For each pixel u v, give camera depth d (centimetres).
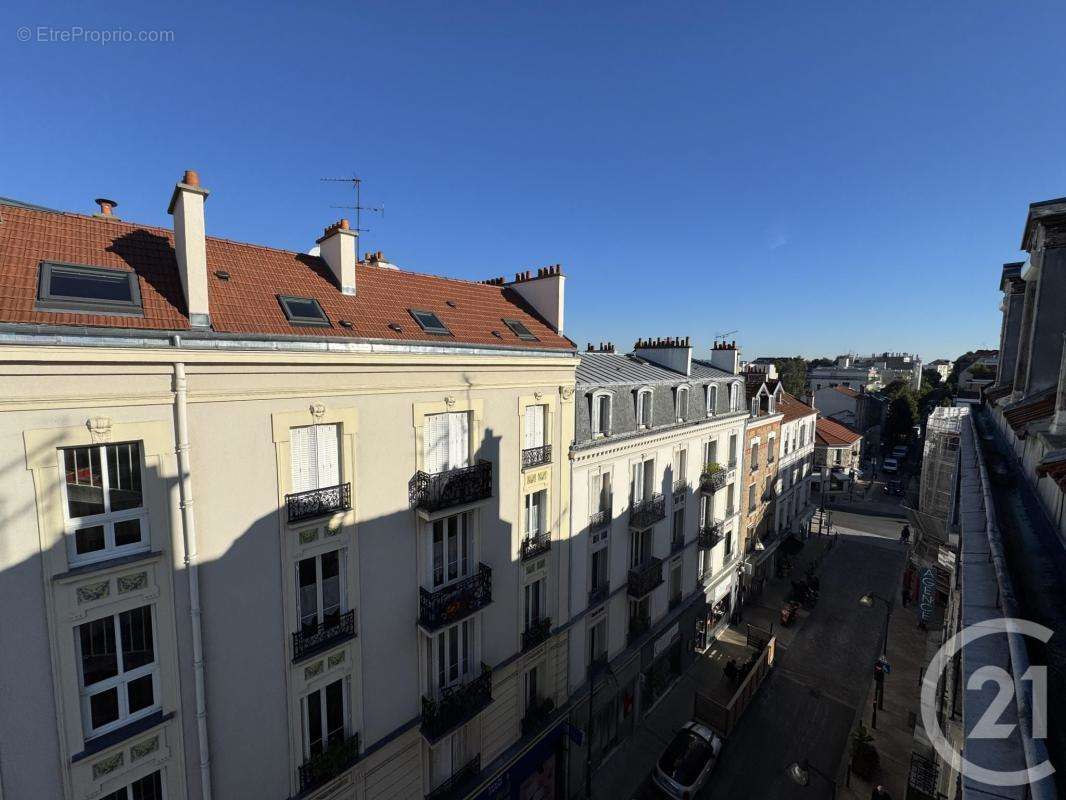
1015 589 465
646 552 2123
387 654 1218
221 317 1018
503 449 1458
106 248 1030
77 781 826
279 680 1049
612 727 1977
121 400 834
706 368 2855
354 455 1126
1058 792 290
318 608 1103
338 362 1072
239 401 960
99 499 838
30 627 778
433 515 1227
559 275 1764
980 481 839
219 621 960
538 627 1598
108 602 839
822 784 1772
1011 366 1386
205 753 946
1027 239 1016
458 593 1290
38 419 767
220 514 950
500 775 1480
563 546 1684
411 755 1289
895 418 6938
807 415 4025
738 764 1866
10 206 1003
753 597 3150
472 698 1337
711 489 2423
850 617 2922
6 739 767
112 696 866
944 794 1274
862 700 2208
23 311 811
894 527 4481
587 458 1753
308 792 1093
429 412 1256
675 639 2312
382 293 1438
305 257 1373
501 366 1413
